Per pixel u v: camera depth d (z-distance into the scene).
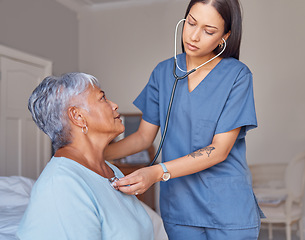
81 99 0.93
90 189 0.85
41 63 3.94
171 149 1.26
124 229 0.89
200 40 1.10
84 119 0.94
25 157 3.71
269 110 3.95
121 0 4.48
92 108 0.95
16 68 3.61
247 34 4.02
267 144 3.94
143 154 4.13
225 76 1.19
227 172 1.21
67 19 4.46
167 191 1.28
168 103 1.28
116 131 1.00
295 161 3.09
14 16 3.60
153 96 1.36
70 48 4.50
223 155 1.13
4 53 3.42
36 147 3.88
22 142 3.67
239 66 1.19
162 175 1.03
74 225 0.78
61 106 0.92
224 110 1.17
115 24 4.55
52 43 4.17
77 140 0.94
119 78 4.51
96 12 4.62
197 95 1.21
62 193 0.79
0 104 3.40
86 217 0.80
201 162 1.09
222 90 1.18
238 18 1.12
